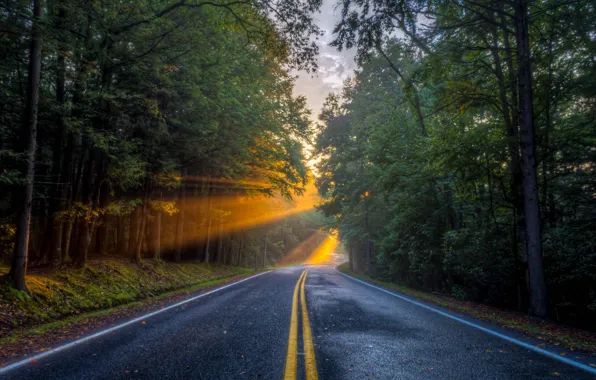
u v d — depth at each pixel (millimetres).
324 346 5078
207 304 9297
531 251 9445
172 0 11742
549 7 9555
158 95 13516
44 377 3799
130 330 6113
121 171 11398
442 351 4930
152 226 21141
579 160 10633
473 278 12430
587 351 5152
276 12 10797
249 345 5086
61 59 9844
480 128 11406
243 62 15055
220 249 26875
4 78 9898
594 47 9234
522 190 10320
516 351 5023
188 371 3977
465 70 12133
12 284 7891
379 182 18797
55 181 12125
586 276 9172
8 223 11258
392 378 3832
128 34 10742
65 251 12133
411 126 17500
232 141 15938
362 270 37969
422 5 10234
